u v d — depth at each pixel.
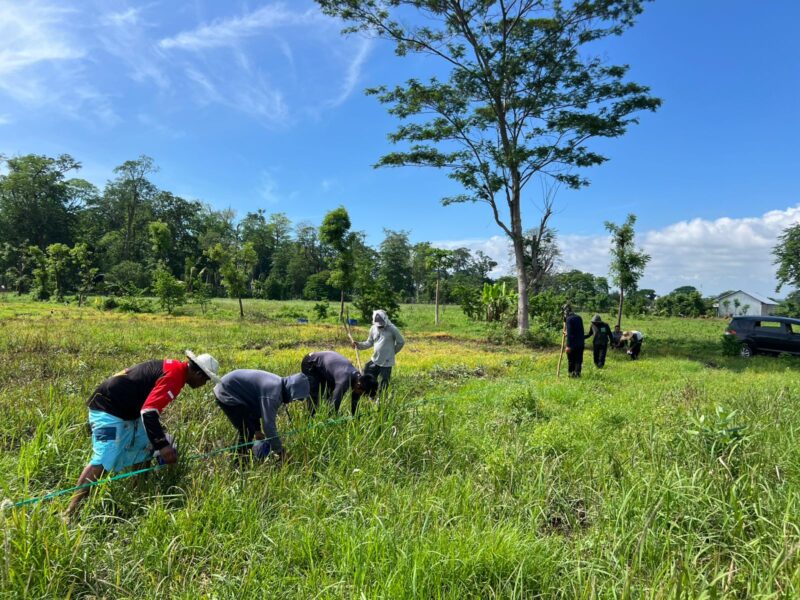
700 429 5.11
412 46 21.59
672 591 2.90
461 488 4.43
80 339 14.77
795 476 4.65
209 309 35.22
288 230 105.75
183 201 83.69
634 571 3.18
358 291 31.58
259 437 5.27
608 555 3.44
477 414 7.30
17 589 2.92
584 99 20.73
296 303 55.44
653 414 6.87
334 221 27.16
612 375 12.53
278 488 4.35
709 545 3.53
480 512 4.02
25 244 60.72
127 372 4.38
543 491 4.47
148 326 20.25
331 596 2.94
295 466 4.87
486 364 13.77
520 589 3.07
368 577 3.15
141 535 3.60
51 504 3.56
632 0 19.22
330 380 6.35
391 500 4.21
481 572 3.28
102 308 32.62
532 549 3.47
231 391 5.25
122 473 4.33
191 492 4.18
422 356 15.09
